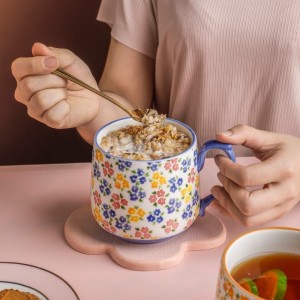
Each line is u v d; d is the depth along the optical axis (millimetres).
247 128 663
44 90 672
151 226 623
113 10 958
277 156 650
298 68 872
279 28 849
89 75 757
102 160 617
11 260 643
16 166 805
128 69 958
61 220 702
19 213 714
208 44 868
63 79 686
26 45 1085
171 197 618
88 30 1089
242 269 512
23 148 1154
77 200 735
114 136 656
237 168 633
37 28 1076
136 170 602
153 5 925
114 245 648
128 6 931
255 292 490
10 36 1074
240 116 916
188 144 643
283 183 646
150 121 674
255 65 873
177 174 614
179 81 918
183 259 645
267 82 883
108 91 938
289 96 886
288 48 853
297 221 700
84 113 747
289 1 847
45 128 1141
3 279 604
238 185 640
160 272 627
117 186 612
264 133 675
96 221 666
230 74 885
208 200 675
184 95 930
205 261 643
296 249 517
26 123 1132
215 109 915
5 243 667
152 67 978
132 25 937
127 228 626
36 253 653
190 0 872
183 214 633
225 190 664
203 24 862
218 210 688
